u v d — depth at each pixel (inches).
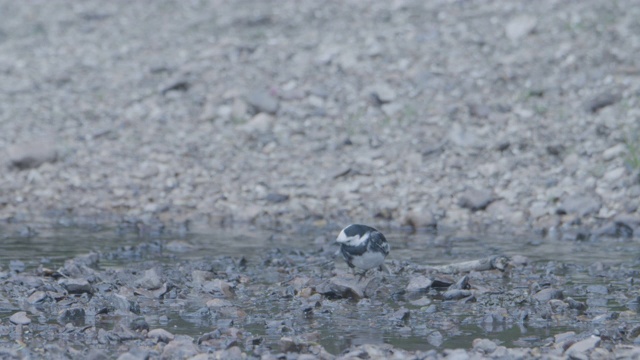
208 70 1243.2
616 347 480.1
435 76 1159.0
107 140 1088.2
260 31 1395.2
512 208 904.9
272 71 1223.5
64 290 615.2
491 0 1386.6
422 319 553.9
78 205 962.1
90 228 877.8
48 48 1422.2
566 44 1196.5
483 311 572.7
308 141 1054.4
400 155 1009.5
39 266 691.4
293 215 922.7
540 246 784.3
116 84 1235.9
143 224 889.5
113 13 1588.3
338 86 1162.6
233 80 1207.6
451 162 986.7
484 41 1238.3
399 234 849.5
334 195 952.9
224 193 971.3
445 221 896.9
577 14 1289.4
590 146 983.6
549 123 1034.7
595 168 946.7
